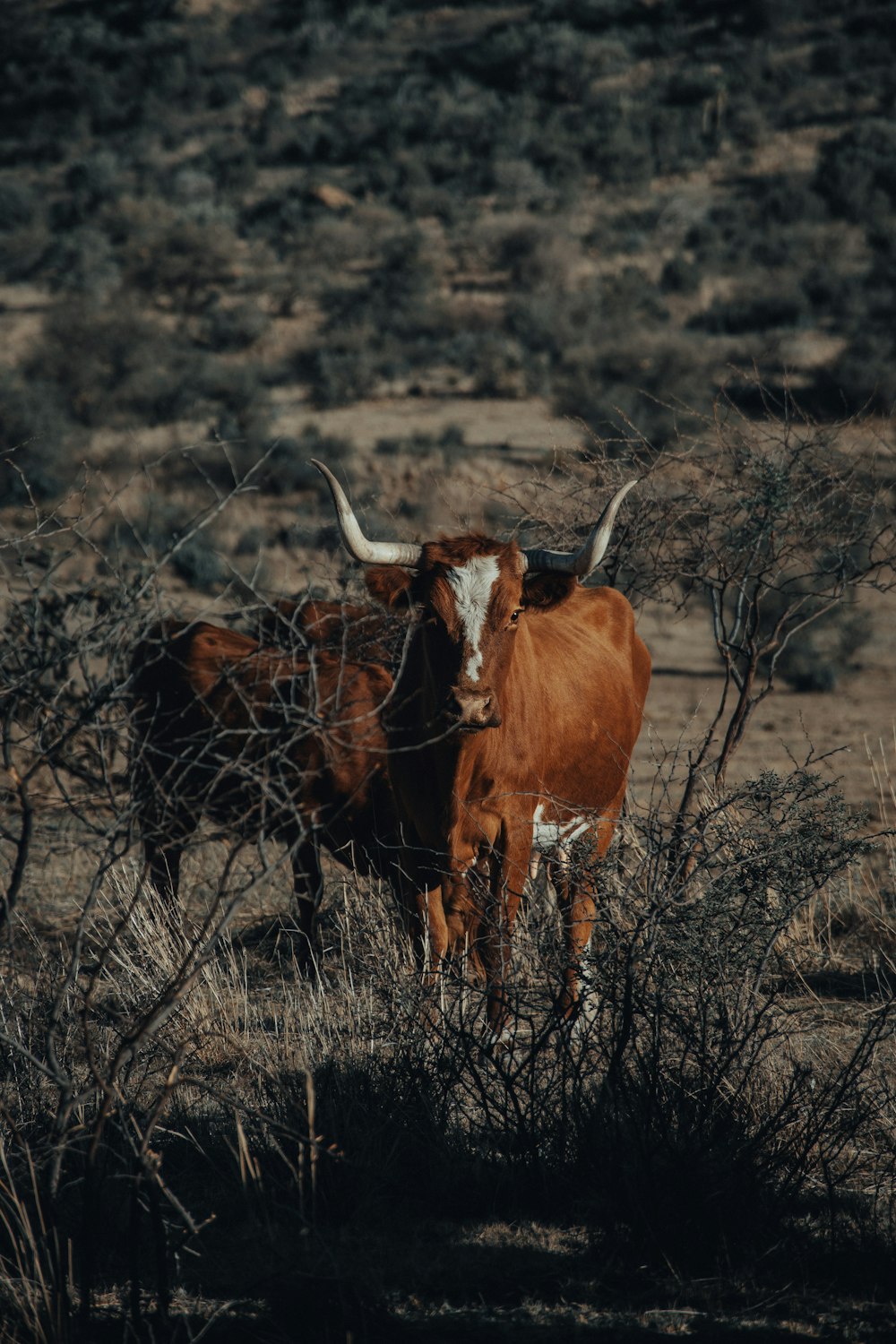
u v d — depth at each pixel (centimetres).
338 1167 615
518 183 7431
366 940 908
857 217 6731
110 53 10556
